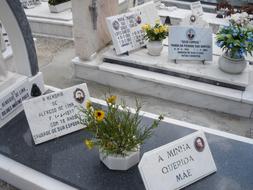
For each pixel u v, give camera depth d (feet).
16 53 6.42
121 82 9.11
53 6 12.67
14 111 6.24
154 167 4.39
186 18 10.21
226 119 8.04
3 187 5.37
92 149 5.42
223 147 5.67
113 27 8.86
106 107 6.65
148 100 8.74
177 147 4.65
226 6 13.70
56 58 10.95
